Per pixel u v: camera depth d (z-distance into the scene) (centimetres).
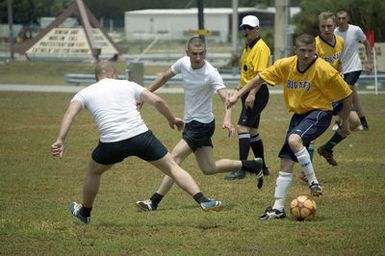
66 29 10088
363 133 3878
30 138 3853
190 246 1717
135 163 3023
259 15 18062
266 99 2700
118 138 1828
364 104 5466
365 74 6850
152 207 2128
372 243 1728
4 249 1708
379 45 6925
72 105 1839
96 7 19662
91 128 4300
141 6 19988
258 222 1952
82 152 3375
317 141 3697
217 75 2136
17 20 19288
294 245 1720
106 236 1823
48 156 3250
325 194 2355
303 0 8938
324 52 2775
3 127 4328
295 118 2039
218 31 18238
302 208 1958
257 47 2633
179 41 17075
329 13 2759
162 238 1792
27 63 9775
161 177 2711
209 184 2553
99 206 2189
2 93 6638
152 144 1861
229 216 2023
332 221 1953
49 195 2392
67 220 1997
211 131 2167
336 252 1656
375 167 2858
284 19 7856
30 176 2748
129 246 1717
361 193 2366
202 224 1933
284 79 2016
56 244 1750
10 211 2122
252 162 2239
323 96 1994
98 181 1889
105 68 1919
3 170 2877
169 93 6600
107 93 1858
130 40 16888
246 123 2691
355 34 3447
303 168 1988
